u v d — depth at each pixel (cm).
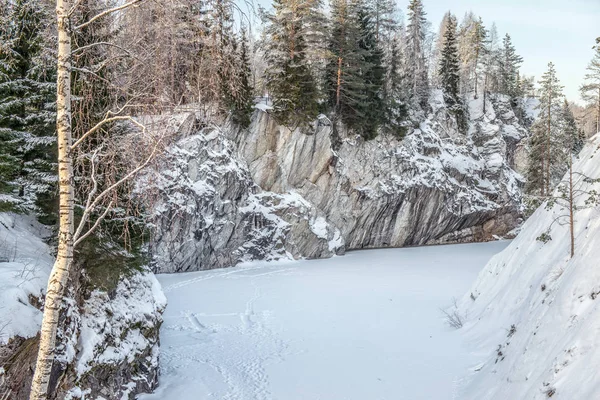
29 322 578
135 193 578
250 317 1647
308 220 3500
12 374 532
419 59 5169
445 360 1086
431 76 6762
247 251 3114
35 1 545
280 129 3434
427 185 4275
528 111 6538
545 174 3198
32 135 797
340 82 3778
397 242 4259
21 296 597
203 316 1659
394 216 4172
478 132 5316
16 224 832
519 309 1072
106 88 562
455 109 5153
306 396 944
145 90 520
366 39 4212
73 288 762
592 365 536
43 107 816
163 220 2522
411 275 2611
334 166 3738
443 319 1484
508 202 4856
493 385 800
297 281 2423
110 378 788
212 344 1323
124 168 540
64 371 648
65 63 436
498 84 6241
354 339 1348
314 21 3284
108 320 839
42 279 670
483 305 1343
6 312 557
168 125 541
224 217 2980
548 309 777
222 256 2964
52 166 774
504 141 5288
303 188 3619
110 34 554
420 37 5281
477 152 5122
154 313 1048
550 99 3197
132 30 524
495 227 4831
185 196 2655
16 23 586
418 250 4000
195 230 2730
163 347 1285
